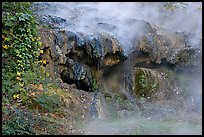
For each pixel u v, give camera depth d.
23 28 8.98
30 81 8.35
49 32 9.70
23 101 7.62
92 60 10.34
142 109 10.72
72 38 9.94
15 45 8.70
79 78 9.88
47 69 9.11
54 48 9.48
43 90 8.38
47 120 7.34
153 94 11.89
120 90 11.21
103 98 10.16
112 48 10.80
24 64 8.57
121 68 11.43
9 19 8.95
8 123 6.46
